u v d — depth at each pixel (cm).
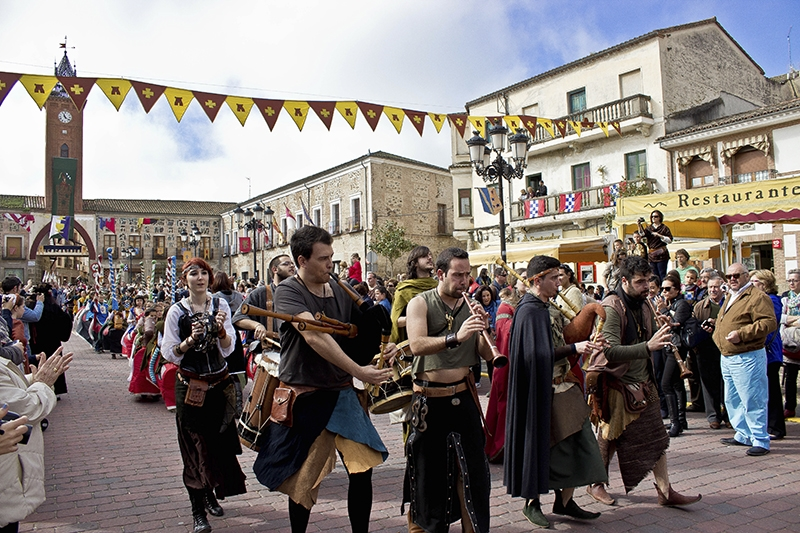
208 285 437
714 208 964
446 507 334
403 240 3172
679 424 655
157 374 802
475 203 2852
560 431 396
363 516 323
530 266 402
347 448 317
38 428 311
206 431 406
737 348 585
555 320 423
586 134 2323
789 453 575
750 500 449
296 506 311
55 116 5028
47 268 5103
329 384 322
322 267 326
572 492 419
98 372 1315
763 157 1950
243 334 695
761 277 707
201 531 390
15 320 739
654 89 2219
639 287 442
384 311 338
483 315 325
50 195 4981
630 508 438
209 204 5753
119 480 523
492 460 561
